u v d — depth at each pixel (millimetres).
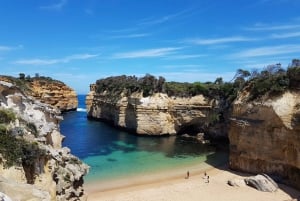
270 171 44562
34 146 17094
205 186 42438
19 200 10633
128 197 38438
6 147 15734
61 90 136625
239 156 49156
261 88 47438
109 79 110000
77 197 22719
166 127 82125
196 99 80562
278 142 43156
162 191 40625
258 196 37875
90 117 117188
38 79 128625
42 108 24609
